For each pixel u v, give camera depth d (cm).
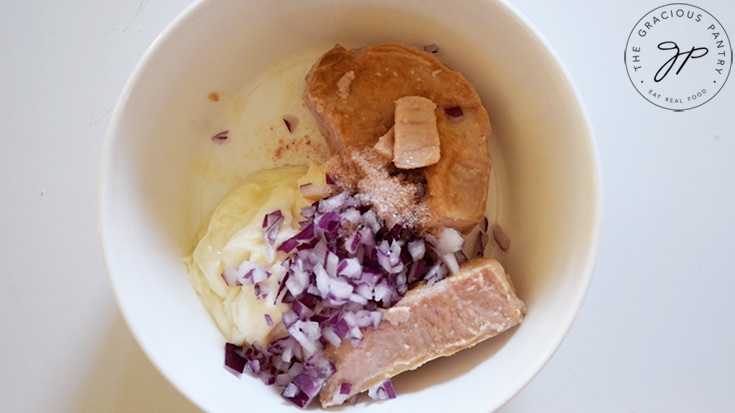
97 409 21
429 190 19
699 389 21
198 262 20
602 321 21
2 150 21
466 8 17
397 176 19
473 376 18
